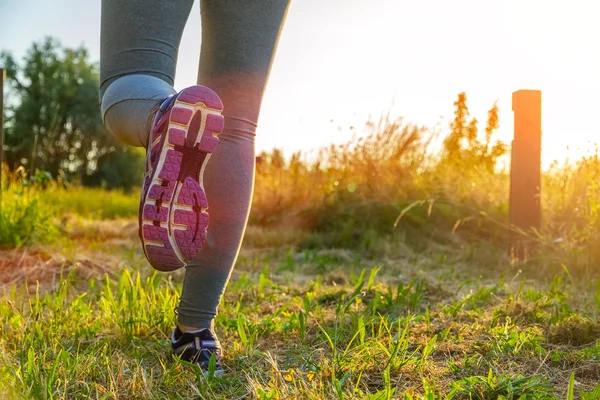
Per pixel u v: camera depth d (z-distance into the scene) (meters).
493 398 1.50
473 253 4.57
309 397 1.46
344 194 5.72
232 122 1.69
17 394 1.39
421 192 5.64
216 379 1.62
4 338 2.04
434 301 2.83
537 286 3.24
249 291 3.04
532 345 1.91
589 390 1.56
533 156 4.12
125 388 1.59
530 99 4.11
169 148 1.33
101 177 32.25
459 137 5.96
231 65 1.68
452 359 1.83
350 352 1.83
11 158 30.25
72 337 2.11
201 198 1.36
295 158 6.53
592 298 2.80
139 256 4.30
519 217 4.13
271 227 5.98
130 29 1.52
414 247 5.03
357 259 4.35
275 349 2.01
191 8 1.61
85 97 32.78
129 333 2.09
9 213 4.31
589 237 3.72
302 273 3.98
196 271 1.74
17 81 33.34
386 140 6.12
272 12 1.71
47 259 3.89
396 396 1.52
